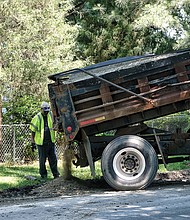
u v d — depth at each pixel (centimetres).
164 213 798
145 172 1062
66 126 1069
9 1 1658
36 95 1755
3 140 1795
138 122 1116
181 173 1322
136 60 1159
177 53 1123
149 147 1068
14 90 1702
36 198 1012
